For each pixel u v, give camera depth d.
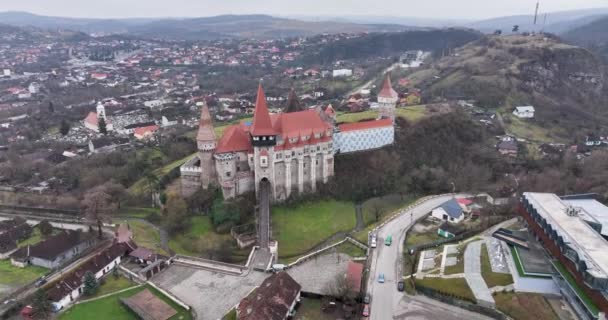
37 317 92.25
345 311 91.88
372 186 173.38
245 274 110.31
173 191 159.38
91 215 143.62
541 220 107.19
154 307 95.81
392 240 124.31
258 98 148.25
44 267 120.81
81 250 128.88
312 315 92.19
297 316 91.88
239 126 164.00
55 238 126.00
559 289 93.25
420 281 101.25
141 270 109.06
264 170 151.50
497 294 93.44
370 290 99.69
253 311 84.50
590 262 84.06
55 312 95.06
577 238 94.25
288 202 157.00
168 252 128.12
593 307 81.62
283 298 91.00
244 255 125.69
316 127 163.00
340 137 180.38
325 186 167.38
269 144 148.62
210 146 151.25
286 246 132.12
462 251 111.56
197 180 157.50
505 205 142.12
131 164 194.50
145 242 132.88
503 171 197.00
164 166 194.50
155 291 102.88
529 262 101.19
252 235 131.62
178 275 110.19
